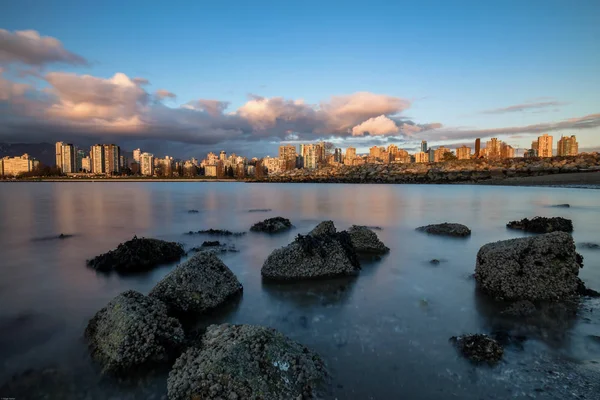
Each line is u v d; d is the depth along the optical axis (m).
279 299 8.67
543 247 8.81
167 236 17.64
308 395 4.97
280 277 10.14
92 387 5.33
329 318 7.54
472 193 48.72
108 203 37.12
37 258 13.31
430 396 4.96
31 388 5.29
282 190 63.44
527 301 8.07
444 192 51.56
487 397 4.95
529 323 7.21
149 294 7.96
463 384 5.22
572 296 8.45
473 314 7.70
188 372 5.21
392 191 55.94
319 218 24.52
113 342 5.98
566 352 6.06
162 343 6.13
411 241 15.80
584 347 6.23
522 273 8.68
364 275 10.59
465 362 5.78
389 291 9.19
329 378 5.36
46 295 9.25
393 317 7.56
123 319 6.21
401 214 26.61
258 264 11.96
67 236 17.86
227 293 8.55
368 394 5.01
